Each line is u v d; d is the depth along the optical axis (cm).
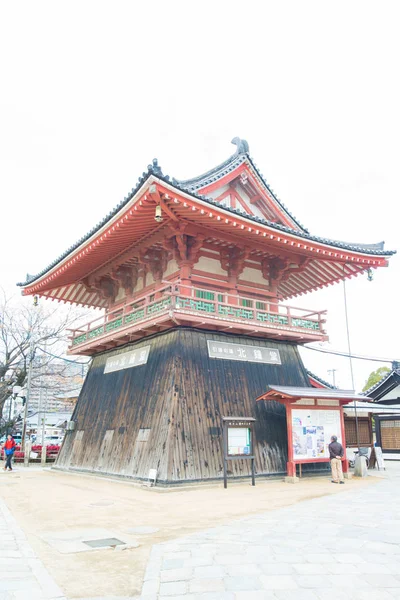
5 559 728
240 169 2297
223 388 1992
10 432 4203
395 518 1052
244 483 1831
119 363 2392
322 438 1978
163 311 1884
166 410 1830
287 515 1110
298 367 2341
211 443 1839
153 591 597
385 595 572
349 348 2262
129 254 2336
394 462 3186
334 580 626
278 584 612
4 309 4144
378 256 2377
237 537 875
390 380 3384
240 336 2173
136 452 1906
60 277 2617
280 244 2188
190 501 1394
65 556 774
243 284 2322
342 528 945
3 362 4150
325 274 2633
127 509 1256
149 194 1653
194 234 1998
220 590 594
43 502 1400
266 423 2064
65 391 4353
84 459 2319
